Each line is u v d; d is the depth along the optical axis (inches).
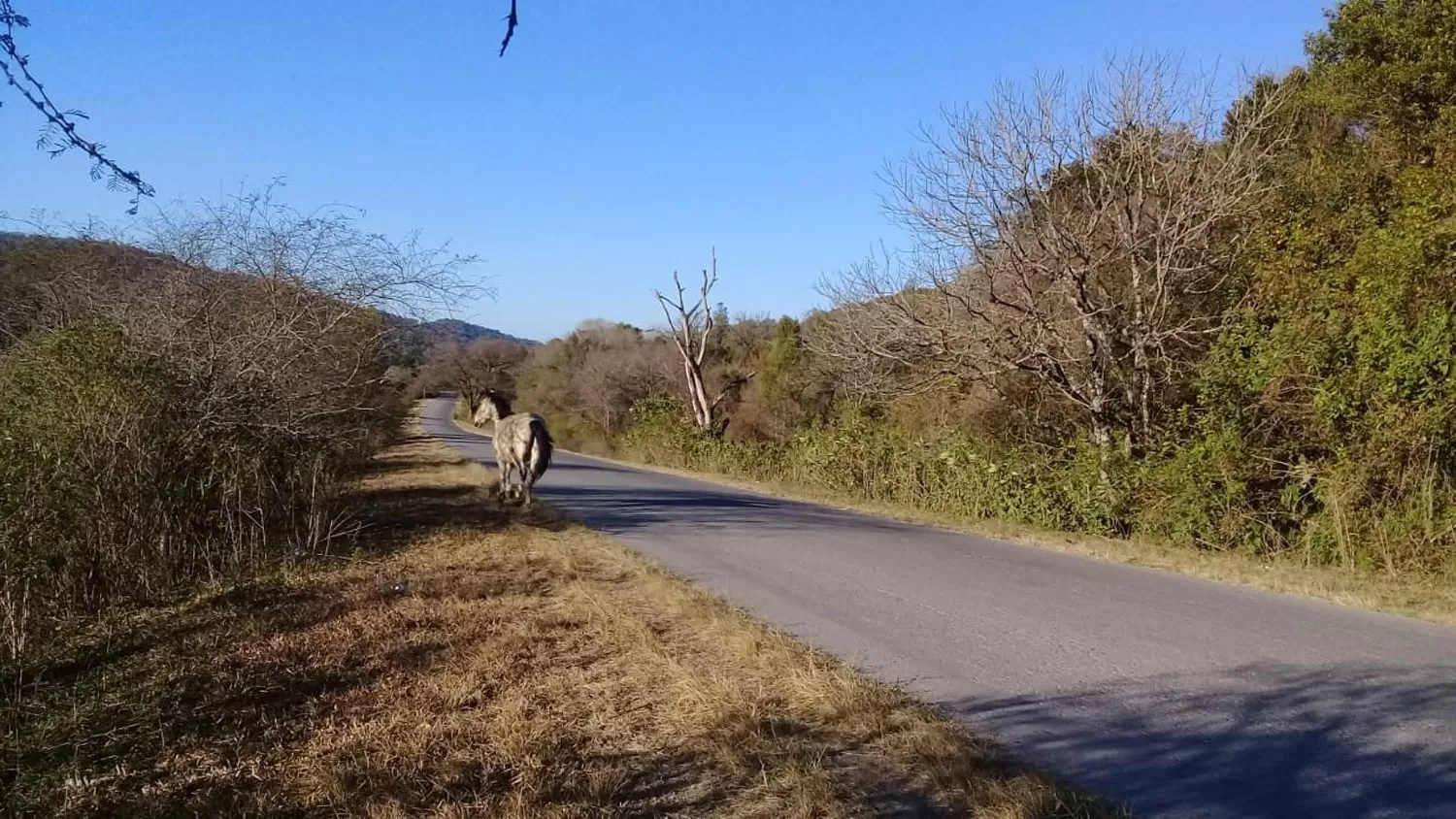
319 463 436.8
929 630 277.9
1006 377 623.2
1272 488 435.2
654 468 1015.0
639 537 454.9
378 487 671.1
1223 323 505.7
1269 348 436.1
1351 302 421.7
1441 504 373.1
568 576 346.9
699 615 285.9
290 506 418.6
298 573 355.6
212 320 398.6
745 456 919.7
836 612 298.7
